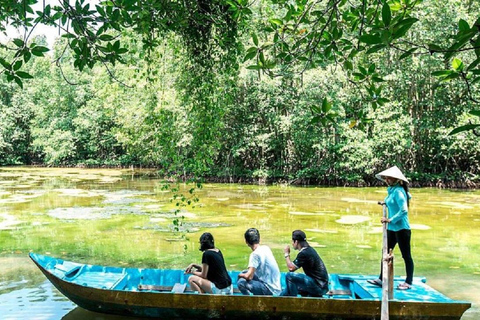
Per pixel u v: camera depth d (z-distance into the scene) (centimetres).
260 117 2527
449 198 1811
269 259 548
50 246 927
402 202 562
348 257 842
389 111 2156
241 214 1364
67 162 3975
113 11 389
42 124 3934
